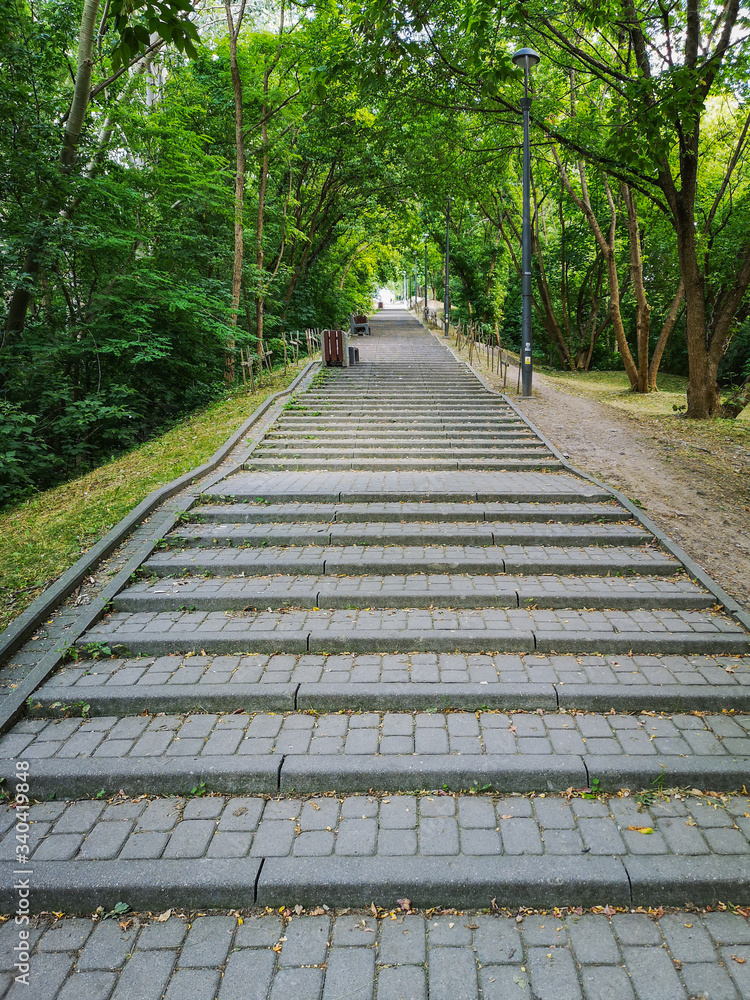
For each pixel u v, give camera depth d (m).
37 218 11.02
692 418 13.05
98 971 2.77
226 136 18.16
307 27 15.33
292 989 2.66
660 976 2.70
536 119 13.71
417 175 19.97
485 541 6.64
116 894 3.09
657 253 21.41
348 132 20.33
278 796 3.71
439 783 3.73
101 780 3.75
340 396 13.45
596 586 5.71
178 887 3.09
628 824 3.43
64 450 12.05
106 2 12.34
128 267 13.12
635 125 8.59
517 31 10.87
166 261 14.71
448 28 10.49
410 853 3.25
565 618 5.28
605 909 3.05
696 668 4.67
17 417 10.35
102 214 12.05
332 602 5.50
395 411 12.45
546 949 2.84
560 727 4.14
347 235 31.19
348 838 3.36
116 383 13.26
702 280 12.49
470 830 3.41
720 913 3.02
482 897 3.08
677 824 3.43
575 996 2.61
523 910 3.06
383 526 6.99
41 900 3.10
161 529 6.81
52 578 5.76
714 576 6.01
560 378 22.16
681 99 7.75
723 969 2.73
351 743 3.99
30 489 10.15
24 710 4.36
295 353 19.55
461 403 13.32
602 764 3.76
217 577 6.02
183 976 2.74
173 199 14.52
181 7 3.60
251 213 19.23
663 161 10.41
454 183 16.91
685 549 6.54
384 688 4.39
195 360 15.27
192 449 9.93
